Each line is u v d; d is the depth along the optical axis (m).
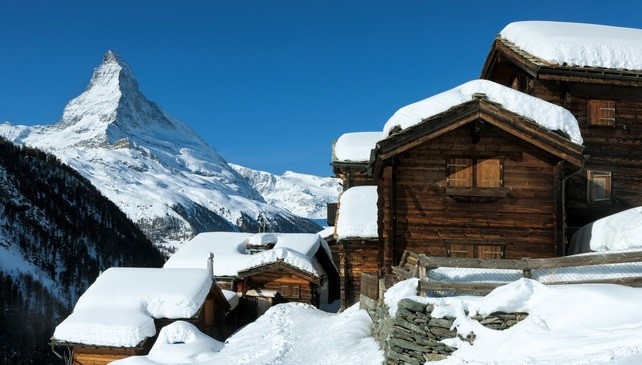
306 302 37.91
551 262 13.96
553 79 23.06
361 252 29.97
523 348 11.91
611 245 19.30
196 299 28.97
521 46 25.17
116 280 30.11
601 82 23.11
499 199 20.50
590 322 11.97
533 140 19.72
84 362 26.73
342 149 36.22
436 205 20.61
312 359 19.12
